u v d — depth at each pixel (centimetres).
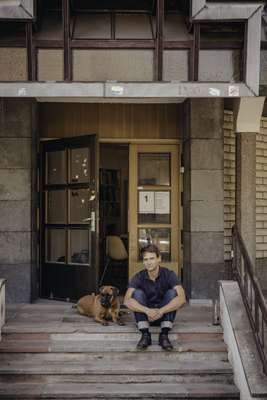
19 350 554
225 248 765
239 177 734
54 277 761
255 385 469
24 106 720
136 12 640
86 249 730
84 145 727
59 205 764
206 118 724
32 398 504
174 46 593
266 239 827
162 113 788
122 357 556
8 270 719
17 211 720
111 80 593
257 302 516
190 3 586
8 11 568
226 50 595
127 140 789
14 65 585
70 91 572
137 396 504
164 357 557
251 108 717
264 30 655
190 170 725
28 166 720
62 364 546
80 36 599
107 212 962
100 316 598
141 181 810
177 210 809
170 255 809
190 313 665
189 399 506
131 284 576
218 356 561
